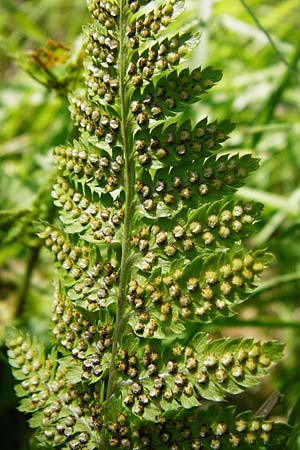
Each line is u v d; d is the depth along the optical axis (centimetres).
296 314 16
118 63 11
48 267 16
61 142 16
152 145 11
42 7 24
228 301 10
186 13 17
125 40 11
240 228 11
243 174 11
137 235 11
